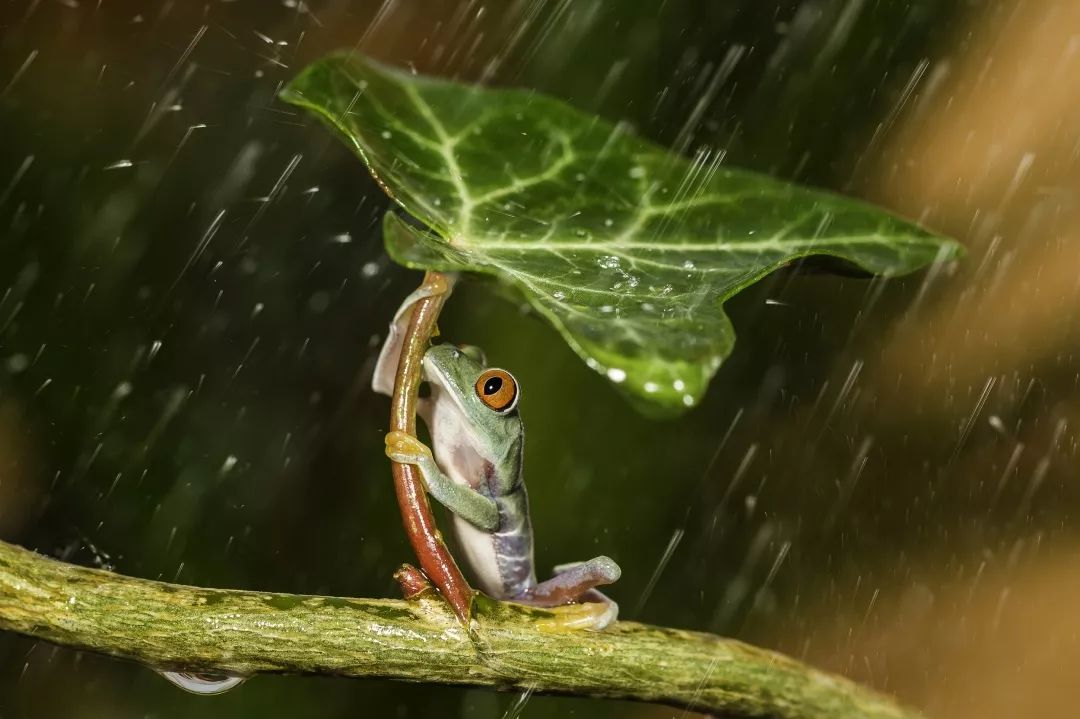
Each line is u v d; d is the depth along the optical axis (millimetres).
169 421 775
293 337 838
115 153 835
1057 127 1085
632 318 510
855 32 1000
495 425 618
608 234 546
